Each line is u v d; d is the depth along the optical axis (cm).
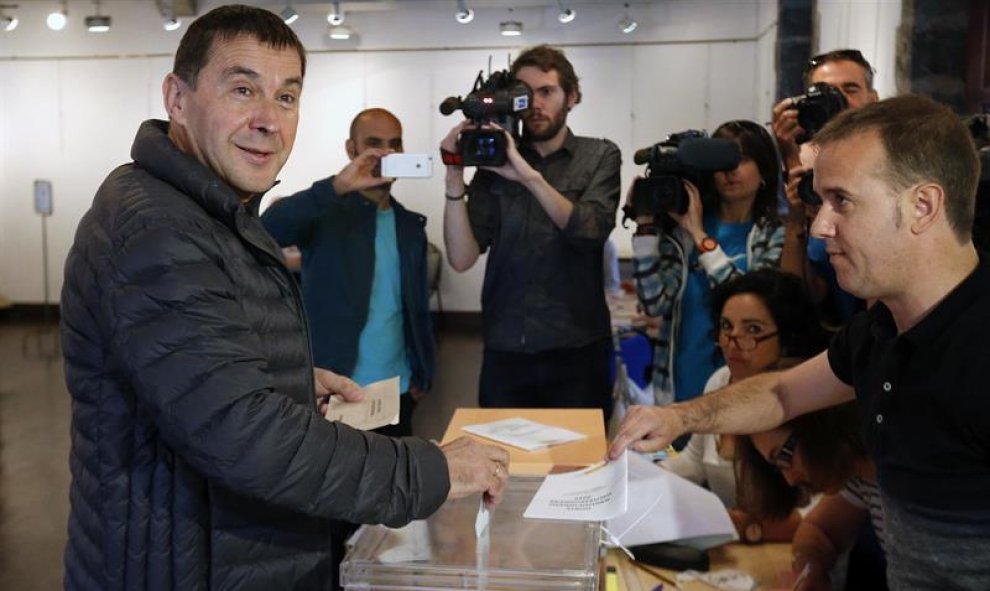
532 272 263
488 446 128
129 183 117
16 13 845
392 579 118
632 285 584
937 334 112
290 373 125
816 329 200
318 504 110
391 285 279
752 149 242
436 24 810
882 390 121
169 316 106
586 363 268
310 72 826
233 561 120
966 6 360
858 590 173
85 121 857
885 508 124
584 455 174
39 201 871
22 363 676
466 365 672
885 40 409
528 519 132
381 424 155
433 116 822
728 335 200
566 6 791
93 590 120
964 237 112
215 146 124
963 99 364
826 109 215
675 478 167
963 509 113
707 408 160
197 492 117
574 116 806
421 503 116
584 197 265
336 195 256
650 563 160
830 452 172
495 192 269
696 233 238
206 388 105
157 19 833
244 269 118
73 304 118
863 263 114
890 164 110
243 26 123
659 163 241
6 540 341
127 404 116
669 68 789
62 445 464
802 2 612
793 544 170
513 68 267
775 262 234
